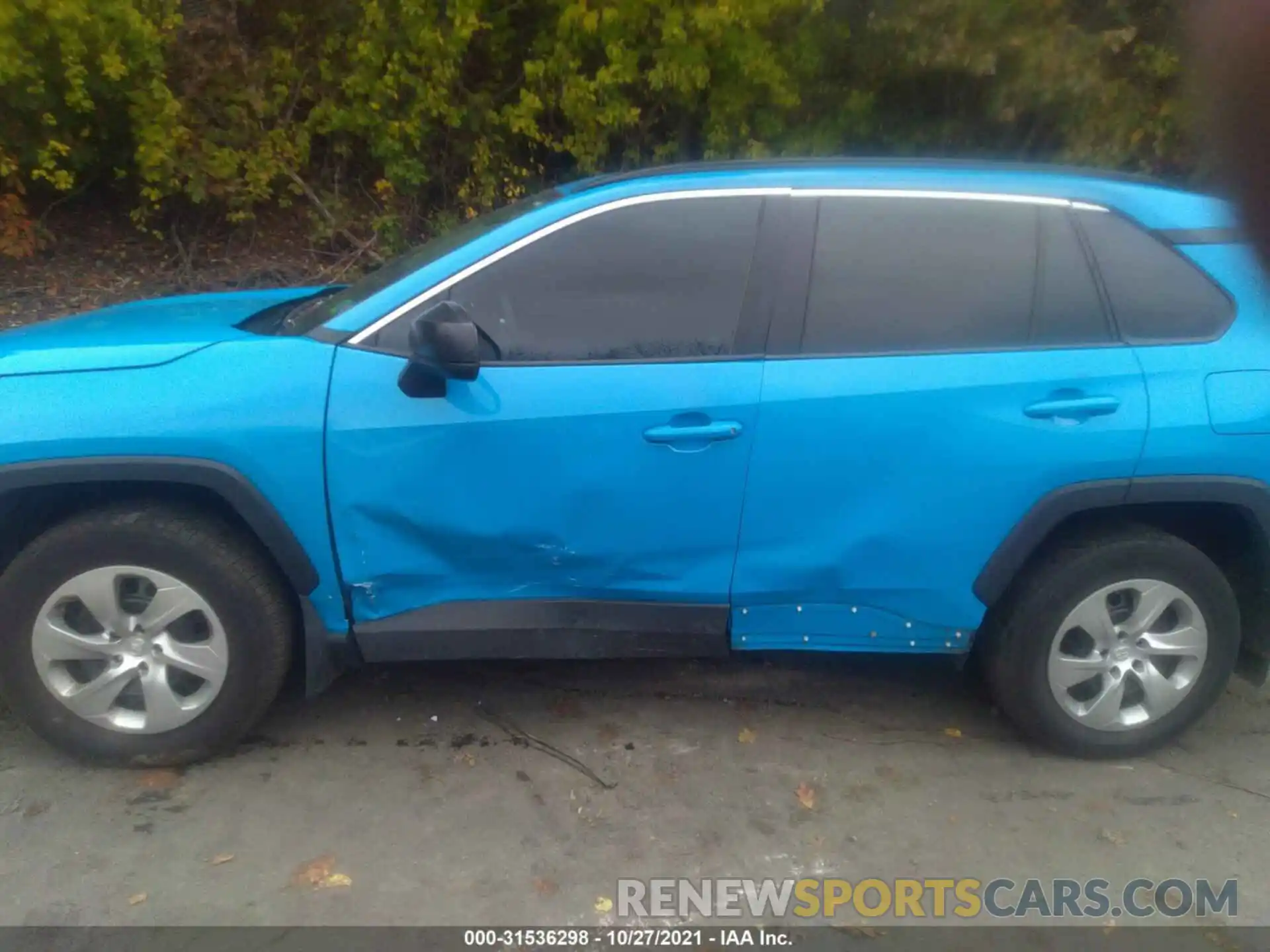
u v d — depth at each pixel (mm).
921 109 8031
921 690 3893
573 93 7684
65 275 7449
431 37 7602
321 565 3084
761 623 3311
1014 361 3135
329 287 4453
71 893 2709
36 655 3049
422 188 8414
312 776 3240
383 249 8320
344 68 8125
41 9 6516
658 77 7523
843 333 3139
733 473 3094
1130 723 3406
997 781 3346
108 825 2975
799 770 3359
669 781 3273
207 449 2943
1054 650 3324
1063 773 3398
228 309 3801
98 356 3008
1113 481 3162
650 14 7543
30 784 3143
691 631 3281
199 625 3139
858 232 3191
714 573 3211
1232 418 3160
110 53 6816
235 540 3107
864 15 7414
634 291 3137
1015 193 3236
